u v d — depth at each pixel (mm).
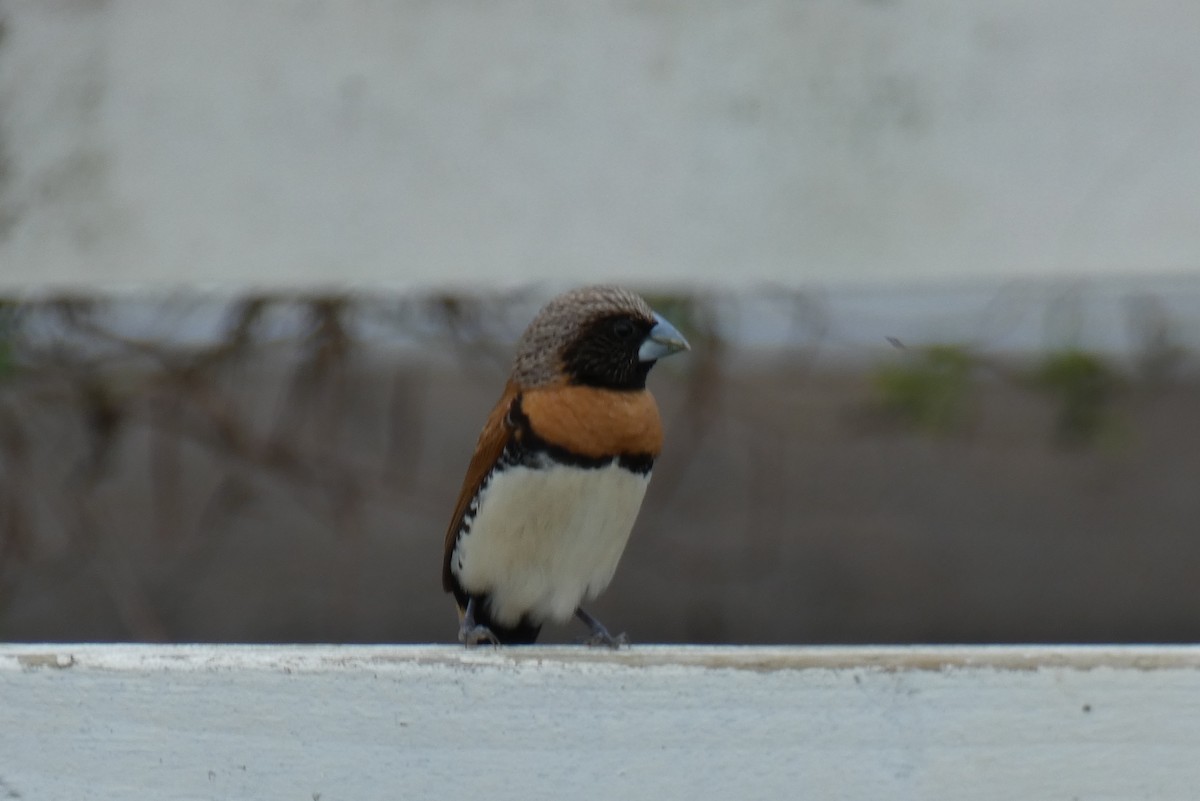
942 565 19375
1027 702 5258
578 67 9242
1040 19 8953
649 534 18094
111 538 15453
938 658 5316
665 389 17047
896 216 9039
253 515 18016
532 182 9266
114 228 9383
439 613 17766
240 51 9375
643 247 9195
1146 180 8875
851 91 9086
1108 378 13711
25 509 14766
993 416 19406
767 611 18266
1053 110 8953
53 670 5391
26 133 9445
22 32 9477
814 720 5285
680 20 9188
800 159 9125
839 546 19312
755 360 16531
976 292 14000
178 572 17891
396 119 9320
